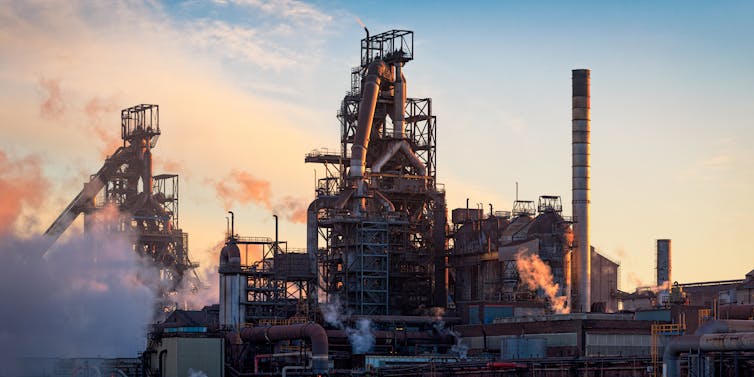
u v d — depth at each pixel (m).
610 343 190.62
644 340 192.62
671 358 129.62
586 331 190.00
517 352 190.12
